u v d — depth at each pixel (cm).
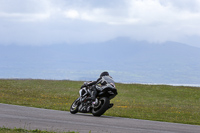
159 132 4166
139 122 5234
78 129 4072
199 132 4362
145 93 18312
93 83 6166
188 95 18362
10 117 4881
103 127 4375
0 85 17188
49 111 6350
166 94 18350
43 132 3688
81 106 6184
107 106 5900
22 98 11219
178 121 6006
